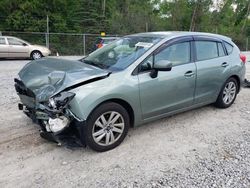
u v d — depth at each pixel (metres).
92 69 3.74
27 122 4.68
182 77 4.46
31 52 16.78
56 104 3.30
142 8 39.53
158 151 3.80
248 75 10.46
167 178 3.17
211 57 5.11
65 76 3.48
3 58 16.23
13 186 2.99
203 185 3.04
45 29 25.05
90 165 3.42
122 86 3.72
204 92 5.01
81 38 24.25
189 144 4.02
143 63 4.02
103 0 30.42
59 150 3.76
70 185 3.02
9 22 23.84
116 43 4.88
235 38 39.28
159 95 4.20
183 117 5.12
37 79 3.67
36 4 24.81
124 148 3.88
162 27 37.66
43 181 3.08
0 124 4.57
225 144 4.04
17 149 3.75
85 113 3.41
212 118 5.10
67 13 27.53
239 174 3.25
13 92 6.73
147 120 4.23
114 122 3.80
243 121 4.99
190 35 4.80
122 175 3.22
